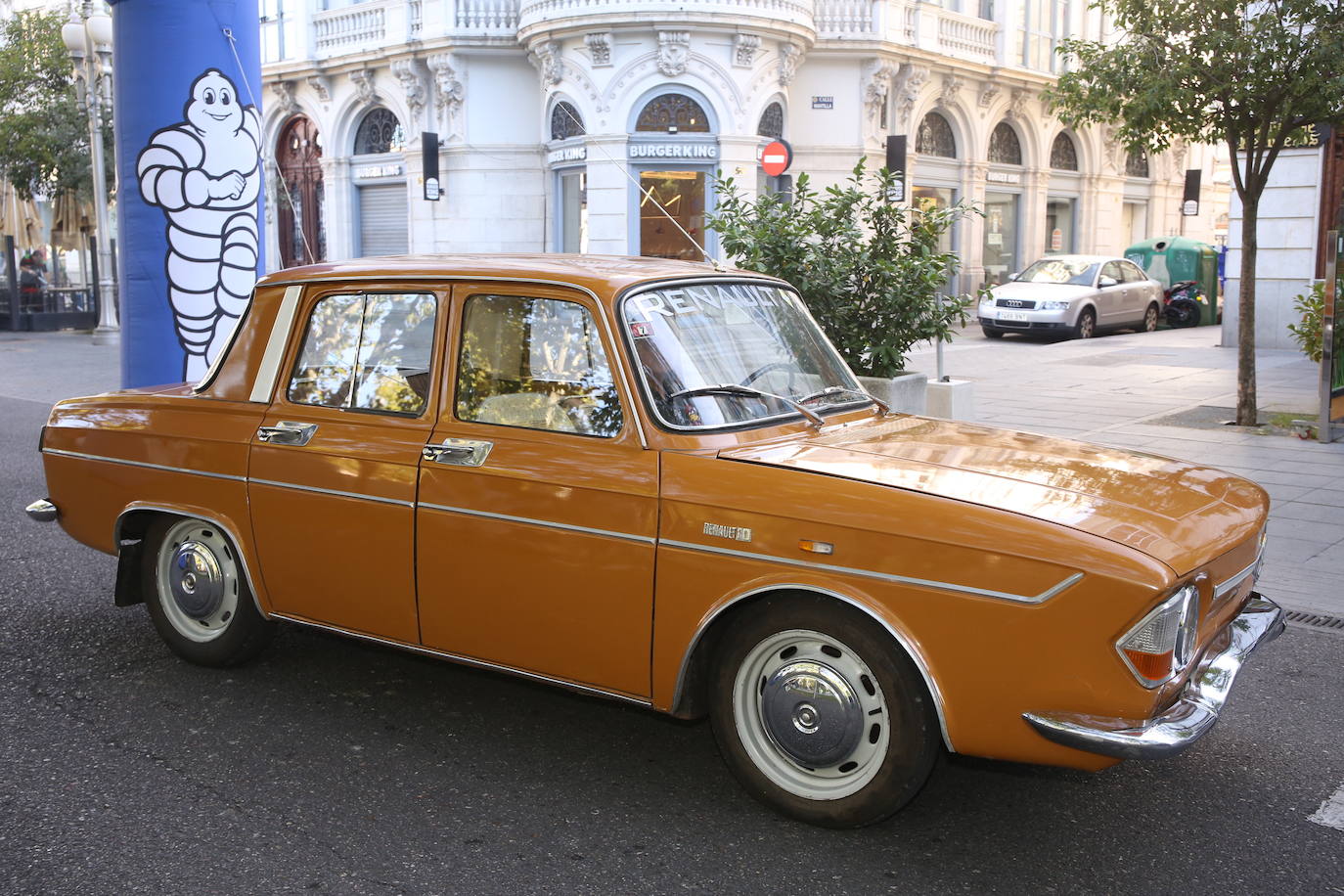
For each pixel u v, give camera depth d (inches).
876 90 991.6
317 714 178.2
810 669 138.3
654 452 145.5
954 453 151.7
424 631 163.8
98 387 614.5
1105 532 125.3
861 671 135.4
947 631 127.3
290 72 1096.2
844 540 132.0
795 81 982.4
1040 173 1219.2
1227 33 384.5
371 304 171.9
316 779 155.9
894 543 129.6
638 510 143.7
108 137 1059.3
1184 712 126.6
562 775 158.1
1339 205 690.2
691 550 140.3
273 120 1142.3
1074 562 121.4
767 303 176.2
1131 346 800.3
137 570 201.6
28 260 1101.1
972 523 127.2
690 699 148.6
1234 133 417.4
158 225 381.1
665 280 161.2
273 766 159.8
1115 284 914.1
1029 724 124.6
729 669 144.1
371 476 164.2
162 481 187.9
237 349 184.9
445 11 959.0
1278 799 153.2
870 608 130.6
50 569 259.1
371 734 171.2
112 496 195.0
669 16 856.3
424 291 166.6
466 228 998.4
